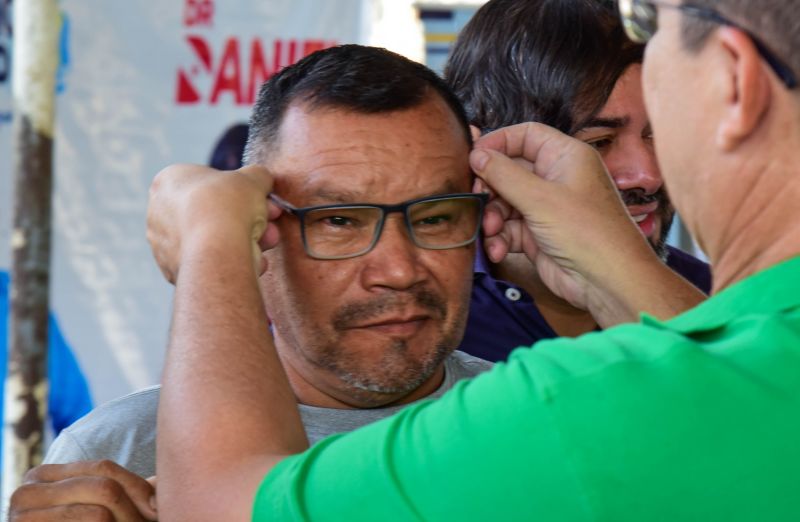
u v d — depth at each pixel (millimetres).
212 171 1458
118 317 3273
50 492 1410
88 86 3193
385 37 5734
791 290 1027
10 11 3033
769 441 953
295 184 1568
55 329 3211
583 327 2225
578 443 964
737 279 1100
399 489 1020
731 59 1052
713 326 1052
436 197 1572
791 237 1061
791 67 1014
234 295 1275
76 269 3227
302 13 3338
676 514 948
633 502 953
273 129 1621
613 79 2084
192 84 3285
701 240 1140
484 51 2217
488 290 2182
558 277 1775
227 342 1227
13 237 2590
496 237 1805
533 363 1022
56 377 3217
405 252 1558
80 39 3170
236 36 3299
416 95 1596
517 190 1679
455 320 1624
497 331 2162
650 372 987
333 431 1639
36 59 2541
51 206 2607
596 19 2111
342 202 1552
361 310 1568
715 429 957
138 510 1429
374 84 1581
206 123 3305
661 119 1130
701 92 1079
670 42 1111
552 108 2115
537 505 968
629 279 1649
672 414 962
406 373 1590
